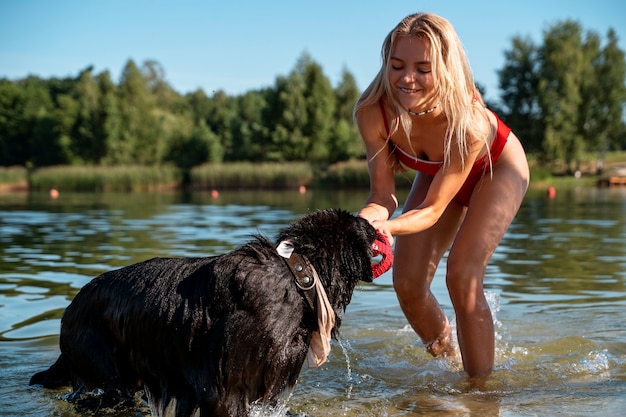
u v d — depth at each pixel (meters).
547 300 6.63
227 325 3.35
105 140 62.94
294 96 58.59
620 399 3.91
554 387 4.21
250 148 62.25
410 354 5.07
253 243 3.51
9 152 75.44
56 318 5.88
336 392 4.23
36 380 4.26
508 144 4.60
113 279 3.89
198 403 3.47
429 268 4.88
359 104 4.37
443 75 3.92
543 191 33.53
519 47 54.19
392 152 4.52
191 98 104.12
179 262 3.74
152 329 3.61
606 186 40.56
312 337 3.56
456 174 4.18
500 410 3.80
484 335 4.46
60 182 43.00
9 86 77.56
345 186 41.62
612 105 51.91
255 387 3.37
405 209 4.96
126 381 3.86
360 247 3.55
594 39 53.75
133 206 22.14
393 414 3.81
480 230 4.46
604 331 5.49
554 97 51.50
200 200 26.56
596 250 10.02
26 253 9.69
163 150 64.25
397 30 3.99
